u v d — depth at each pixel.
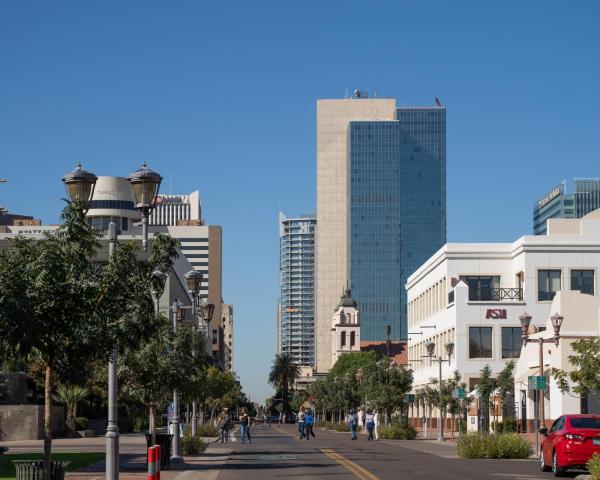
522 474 31.38
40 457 40.16
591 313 56.97
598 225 84.19
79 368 19.89
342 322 176.62
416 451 48.97
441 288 88.81
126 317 20.02
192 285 40.66
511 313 79.62
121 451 47.06
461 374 79.06
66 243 20.02
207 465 36.34
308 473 31.45
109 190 174.38
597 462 26.33
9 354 19.53
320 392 135.25
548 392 58.06
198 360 39.44
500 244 84.94
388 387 79.38
